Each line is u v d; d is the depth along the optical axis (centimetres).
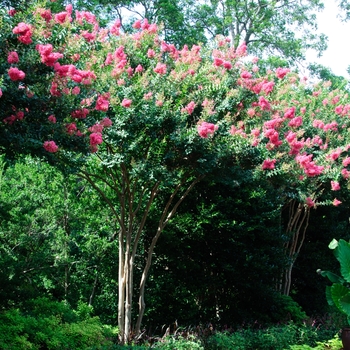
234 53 848
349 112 1213
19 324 614
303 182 1033
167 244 974
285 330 928
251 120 808
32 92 543
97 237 951
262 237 1027
